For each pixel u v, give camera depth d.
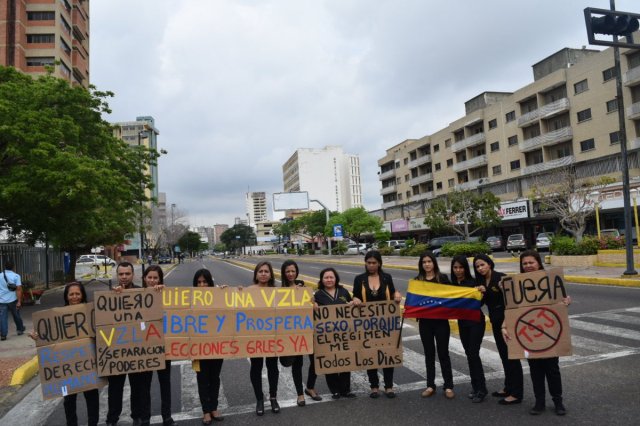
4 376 7.56
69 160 15.66
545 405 5.27
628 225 16.25
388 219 82.25
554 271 5.07
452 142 63.47
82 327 5.06
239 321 5.61
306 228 90.06
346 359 5.81
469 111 61.75
